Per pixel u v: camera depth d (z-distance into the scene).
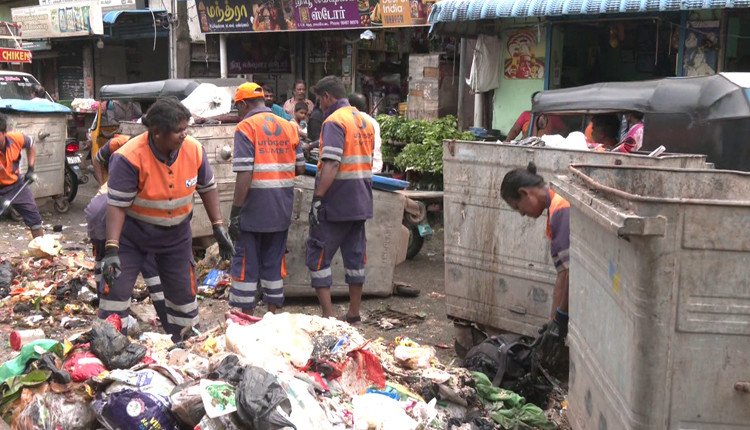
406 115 11.58
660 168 3.53
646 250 2.39
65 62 19.19
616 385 2.71
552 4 8.26
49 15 17.41
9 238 9.38
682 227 2.36
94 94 18.52
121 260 4.57
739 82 5.69
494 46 10.00
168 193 4.49
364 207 5.65
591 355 3.07
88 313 6.33
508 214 4.91
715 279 2.39
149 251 4.64
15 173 7.77
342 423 3.41
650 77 10.20
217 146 7.59
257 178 5.41
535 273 4.81
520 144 5.14
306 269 6.62
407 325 6.18
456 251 5.25
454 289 5.30
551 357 4.06
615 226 2.38
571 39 10.02
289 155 5.55
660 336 2.43
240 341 3.76
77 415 3.36
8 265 7.03
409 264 8.26
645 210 2.38
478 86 10.09
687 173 3.54
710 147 5.75
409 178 10.29
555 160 4.61
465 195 5.14
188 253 4.80
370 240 6.73
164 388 3.38
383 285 6.82
